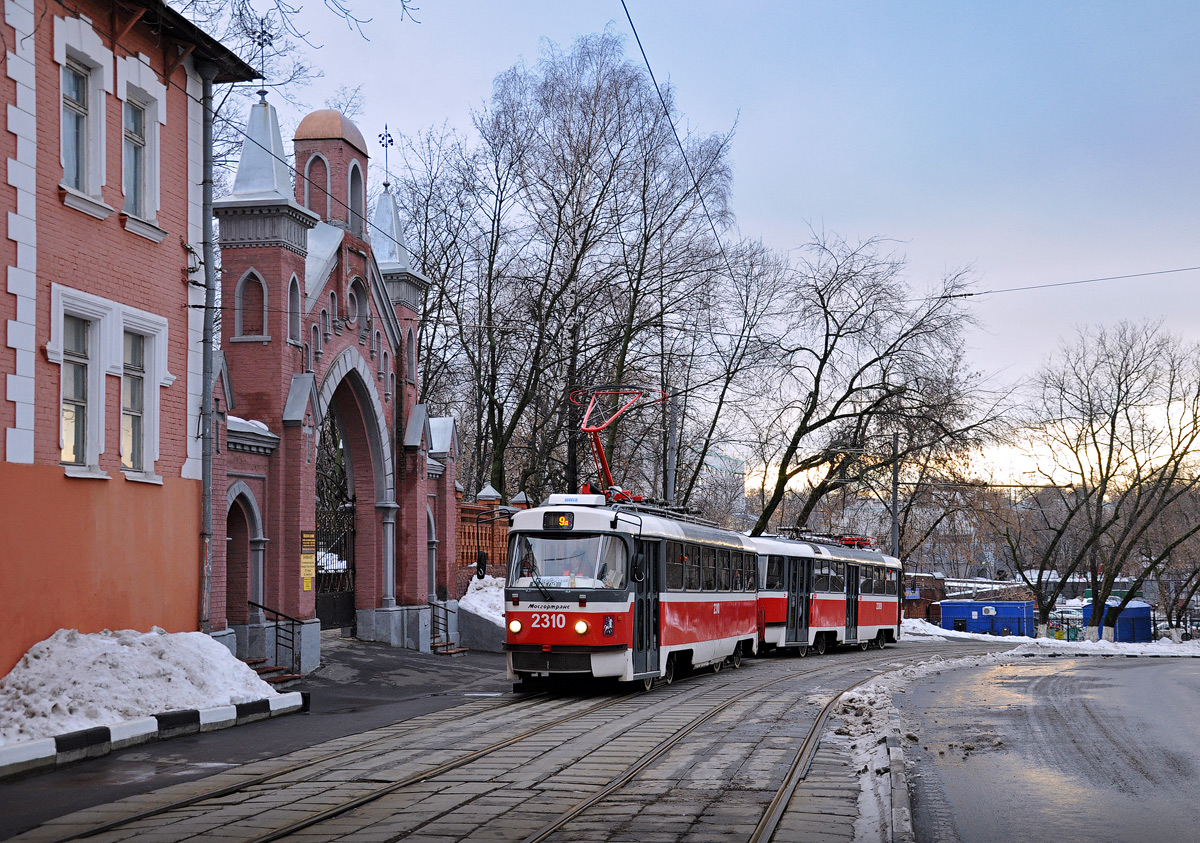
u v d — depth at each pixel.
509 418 45.81
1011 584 93.31
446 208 41.38
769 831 9.16
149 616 17.16
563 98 36.59
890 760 12.26
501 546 35.72
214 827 9.20
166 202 17.98
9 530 14.16
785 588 34.22
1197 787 11.35
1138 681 25.44
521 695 20.38
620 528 20.73
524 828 9.20
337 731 15.13
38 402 14.80
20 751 11.66
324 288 24.44
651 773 11.88
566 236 37.16
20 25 14.55
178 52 18.17
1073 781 11.67
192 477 18.56
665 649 22.47
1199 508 67.75
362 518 27.47
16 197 14.45
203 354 18.89
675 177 36.31
